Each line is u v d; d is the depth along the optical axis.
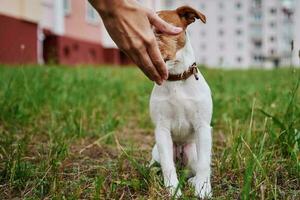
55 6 5.25
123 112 1.94
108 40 6.70
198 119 0.97
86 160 1.15
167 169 0.95
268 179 0.89
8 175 0.97
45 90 1.93
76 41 5.73
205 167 0.94
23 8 4.17
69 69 3.14
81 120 1.49
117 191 0.91
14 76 2.02
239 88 2.53
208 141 0.96
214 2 18.50
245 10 18.52
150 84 2.58
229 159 1.09
